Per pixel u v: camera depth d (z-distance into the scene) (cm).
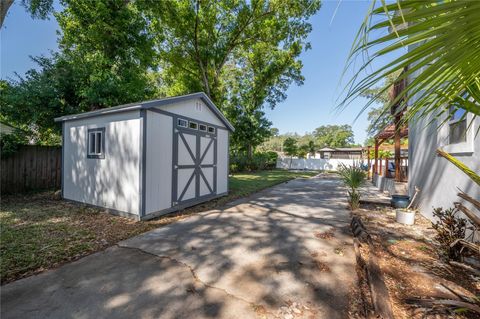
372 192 830
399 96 105
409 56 81
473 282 226
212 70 1447
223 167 740
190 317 179
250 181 1121
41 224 407
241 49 1634
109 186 494
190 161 582
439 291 211
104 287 219
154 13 1104
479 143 310
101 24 858
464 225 264
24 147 698
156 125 479
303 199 678
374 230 389
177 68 1418
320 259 280
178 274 244
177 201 534
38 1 779
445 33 74
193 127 601
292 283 227
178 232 379
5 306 190
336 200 661
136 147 451
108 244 327
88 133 539
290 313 184
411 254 292
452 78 98
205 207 573
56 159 771
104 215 473
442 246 288
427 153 475
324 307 191
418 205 520
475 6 66
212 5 1212
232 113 1731
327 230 391
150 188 461
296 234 371
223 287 220
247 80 1802
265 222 438
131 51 988
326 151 3033
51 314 182
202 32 1274
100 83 799
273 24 1303
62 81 776
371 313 176
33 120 749
